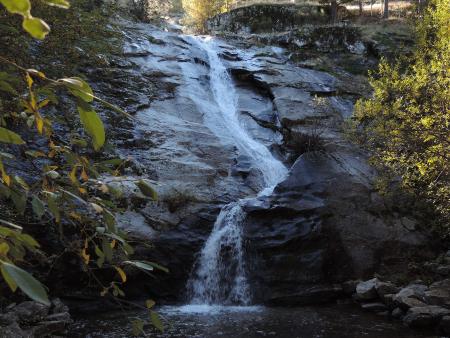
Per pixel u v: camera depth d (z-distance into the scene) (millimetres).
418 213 11977
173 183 11883
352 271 10914
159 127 13523
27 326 7633
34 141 9891
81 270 9234
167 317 9070
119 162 1762
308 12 23984
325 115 15039
